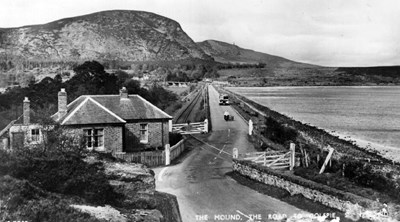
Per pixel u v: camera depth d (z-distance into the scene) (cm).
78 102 3844
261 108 8181
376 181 2516
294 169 2922
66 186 1859
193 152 3972
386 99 15925
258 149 4053
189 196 2538
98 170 2020
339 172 2695
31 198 1570
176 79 18688
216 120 6128
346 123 8156
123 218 1664
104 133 3450
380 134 6662
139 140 3900
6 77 8375
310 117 9225
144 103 4044
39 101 5181
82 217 1530
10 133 3197
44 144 2339
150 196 2061
